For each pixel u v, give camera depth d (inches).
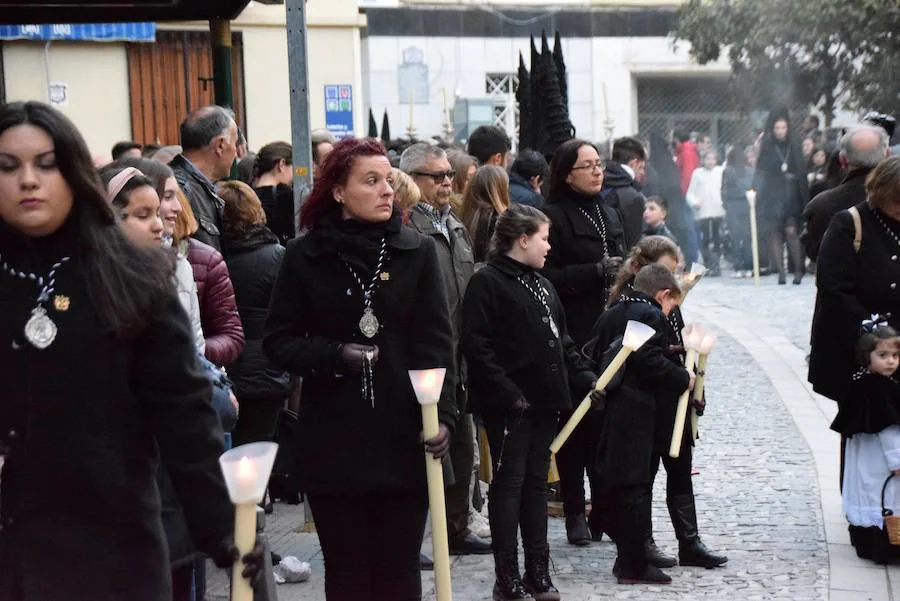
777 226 1009.5
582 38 1515.7
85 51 838.5
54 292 156.5
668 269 343.9
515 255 312.8
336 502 237.6
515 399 302.5
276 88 882.1
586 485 454.3
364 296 235.8
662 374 326.0
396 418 234.7
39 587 154.7
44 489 155.1
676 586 324.2
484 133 475.2
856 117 1385.3
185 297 259.8
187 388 161.5
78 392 155.4
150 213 239.3
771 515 390.6
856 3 1198.3
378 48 1440.7
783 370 647.8
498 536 307.7
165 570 162.7
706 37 1305.4
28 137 154.7
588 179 377.1
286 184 459.2
